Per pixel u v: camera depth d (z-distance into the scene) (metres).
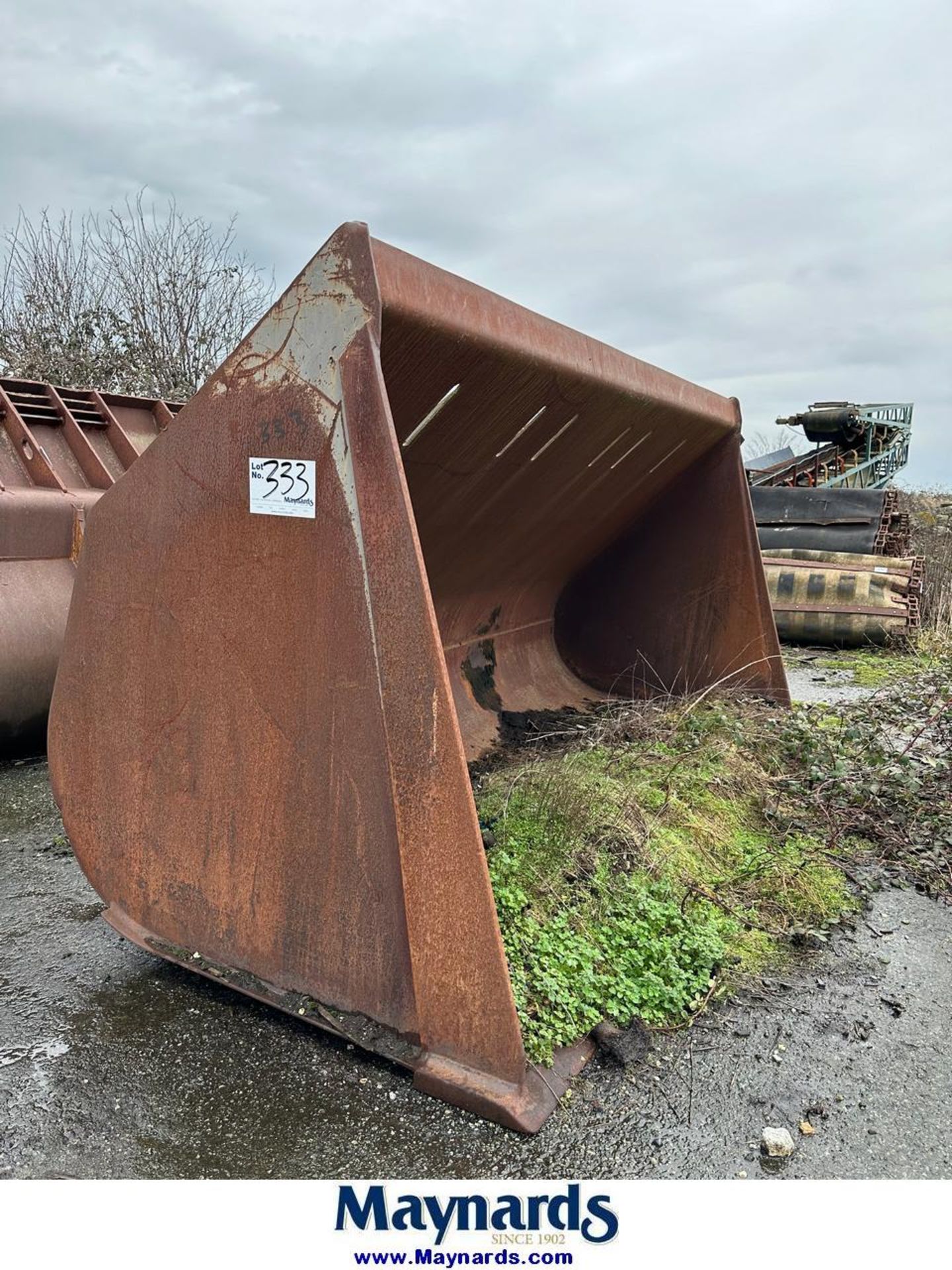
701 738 3.74
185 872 2.31
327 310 1.90
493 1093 1.92
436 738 1.85
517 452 3.00
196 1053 2.15
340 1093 2.02
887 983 2.53
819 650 7.44
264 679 2.08
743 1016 2.35
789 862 3.10
